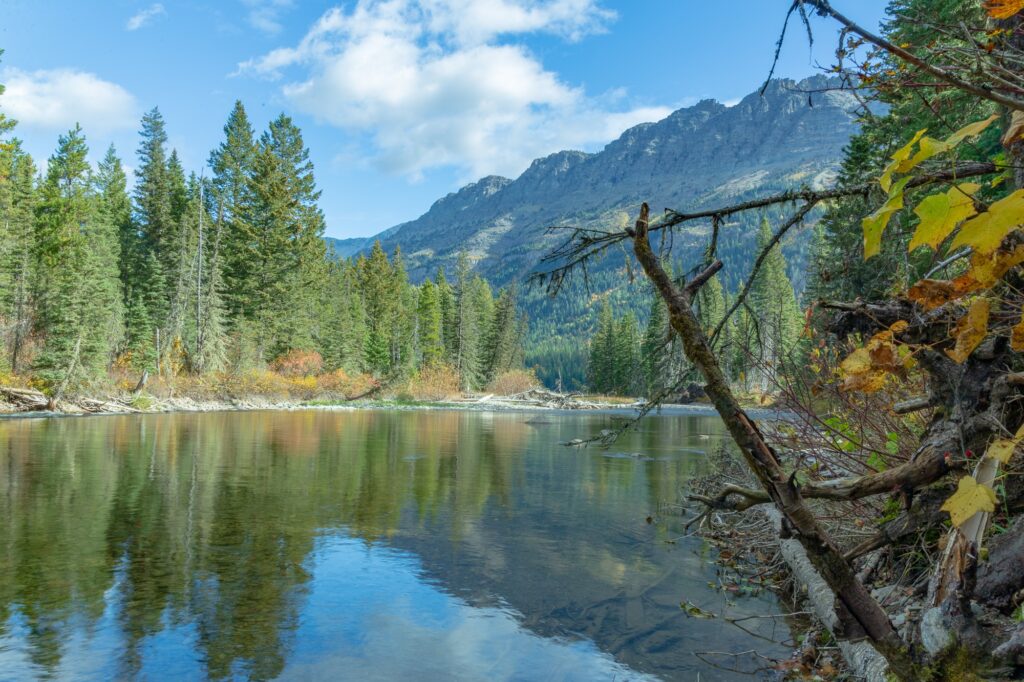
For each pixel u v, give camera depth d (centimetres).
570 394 7662
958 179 151
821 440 418
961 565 165
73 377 2922
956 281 108
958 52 104
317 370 5300
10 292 3828
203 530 628
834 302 218
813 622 398
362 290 7762
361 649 356
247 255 5134
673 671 338
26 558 516
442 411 4803
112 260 4509
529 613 424
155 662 331
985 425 200
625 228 240
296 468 1124
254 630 379
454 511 762
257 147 5634
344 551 564
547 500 852
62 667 322
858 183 231
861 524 364
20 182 4081
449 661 346
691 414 4428
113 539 583
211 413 3189
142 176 5303
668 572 525
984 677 152
